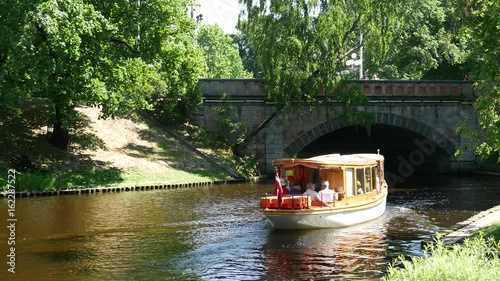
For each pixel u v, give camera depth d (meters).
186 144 49.56
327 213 25.53
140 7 38.94
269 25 47.97
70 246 21.95
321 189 26.86
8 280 17.38
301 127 52.00
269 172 51.62
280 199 25.16
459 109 54.06
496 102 21.20
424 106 53.62
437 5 70.31
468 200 35.78
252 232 24.78
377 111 53.06
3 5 32.62
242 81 52.44
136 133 48.28
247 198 35.53
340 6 47.56
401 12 50.06
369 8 48.38
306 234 24.48
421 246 21.59
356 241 23.11
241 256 20.56
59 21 33.25
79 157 41.56
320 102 51.84
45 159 39.66
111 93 37.00
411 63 71.38
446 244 19.52
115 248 21.70
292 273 18.31
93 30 35.94
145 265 19.28
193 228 25.61
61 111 37.97
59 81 36.44
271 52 47.22
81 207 31.17
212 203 33.28
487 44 21.80
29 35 34.19
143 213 29.56
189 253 20.91
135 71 39.56
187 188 41.03
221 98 51.78
